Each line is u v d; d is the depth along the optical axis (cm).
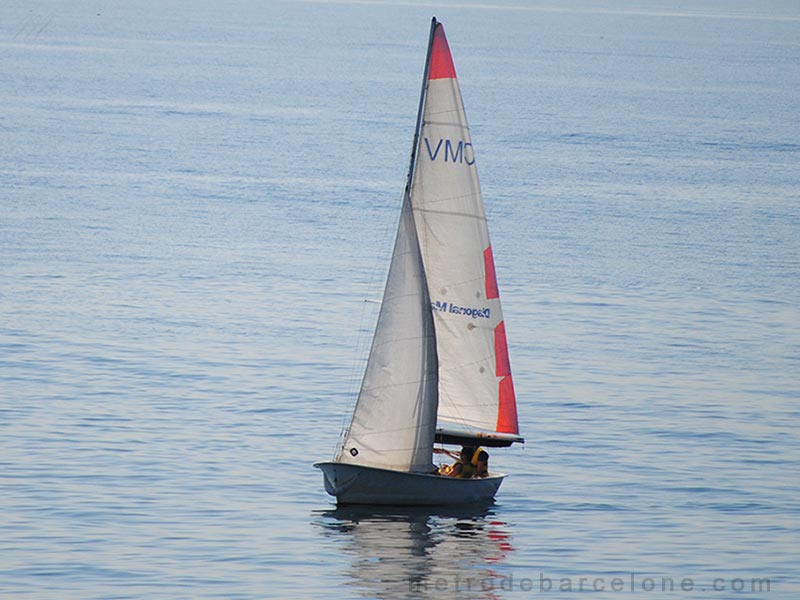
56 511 12338
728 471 14238
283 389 17225
